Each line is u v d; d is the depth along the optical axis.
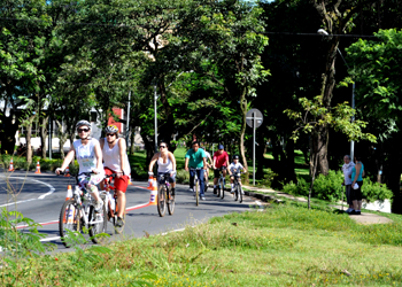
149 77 34.38
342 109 21.27
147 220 15.83
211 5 34.12
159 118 46.16
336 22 30.05
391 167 39.53
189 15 33.28
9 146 57.44
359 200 20.25
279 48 38.12
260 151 56.28
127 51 37.31
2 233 6.79
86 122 10.95
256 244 10.89
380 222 17.77
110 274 7.44
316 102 21.12
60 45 47.66
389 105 20.45
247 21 32.75
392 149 39.47
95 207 11.18
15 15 47.91
